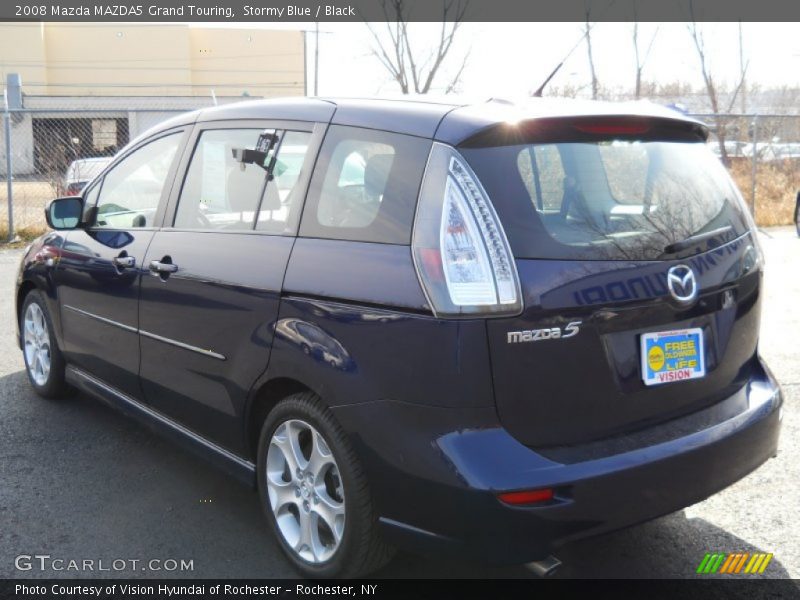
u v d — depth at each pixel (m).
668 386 2.93
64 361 5.11
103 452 4.50
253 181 3.52
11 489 4.03
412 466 2.67
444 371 2.61
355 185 3.06
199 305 3.57
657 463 2.76
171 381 3.86
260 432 3.46
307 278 3.05
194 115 4.13
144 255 4.00
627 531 3.62
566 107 3.04
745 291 3.25
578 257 2.74
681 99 17.66
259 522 3.73
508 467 2.58
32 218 13.95
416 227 2.76
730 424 3.03
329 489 3.10
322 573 3.10
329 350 2.91
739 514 3.76
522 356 2.63
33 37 54.50
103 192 4.62
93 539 3.56
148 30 56.06
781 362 6.07
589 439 2.77
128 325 4.14
